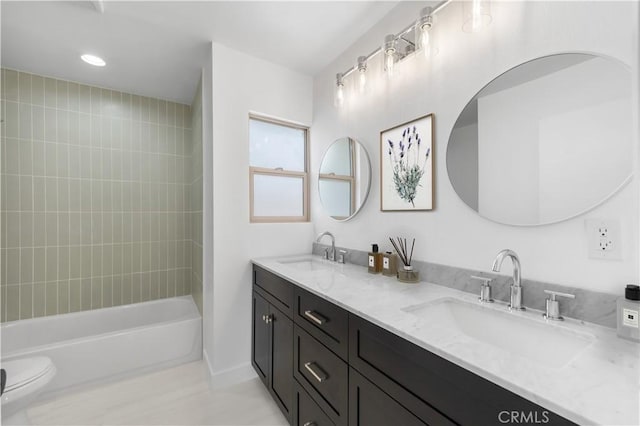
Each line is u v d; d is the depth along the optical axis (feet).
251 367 6.82
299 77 7.79
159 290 9.36
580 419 1.52
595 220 2.84
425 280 4.66
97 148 8.45
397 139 5.22
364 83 5.66
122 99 8.84
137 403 5.85
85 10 5.19
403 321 2.91
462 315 3.67
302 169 8.22
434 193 4.53
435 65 4.51
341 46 6.57
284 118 7.51
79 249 8.17
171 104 9.66
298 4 5.17
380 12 5.42
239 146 6.77
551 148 3.16
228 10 5.29
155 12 5.30
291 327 4.97
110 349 6.65
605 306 2.73
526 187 3.37
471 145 3.97
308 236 7.89
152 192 9.29
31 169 7.56
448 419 2.26
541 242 3.25
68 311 7.98
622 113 2.68
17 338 7.11
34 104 7.60
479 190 3.86
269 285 5.92
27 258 7.50
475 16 3.52
